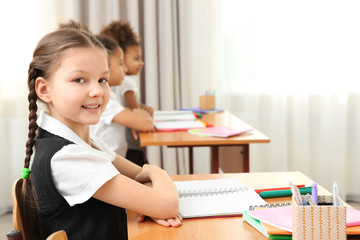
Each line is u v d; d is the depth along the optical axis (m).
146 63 3.28
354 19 3.29
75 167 1.02
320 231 0.82
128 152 2.69
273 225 0.93
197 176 1.41
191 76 3.38
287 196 1.21
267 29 3.30
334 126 3.42
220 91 3.36
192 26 3.32
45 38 1.09
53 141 1.05
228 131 2.11
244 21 3.30
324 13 3.29
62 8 3.18
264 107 3.41
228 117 2.62
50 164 1.02
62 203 1.04
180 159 3.43
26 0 3.11
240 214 1.07
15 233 0.82
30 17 3.13
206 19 3.31
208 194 1.20
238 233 0.97
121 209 1.19
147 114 2.33
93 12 3.18
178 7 3.32
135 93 2.83
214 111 2.82
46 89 1.09
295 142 3.47
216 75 3.37
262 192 1.21
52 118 1.10
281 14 3.29
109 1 3.21
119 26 2.73
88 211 1.08
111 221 1.11
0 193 3.20
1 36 3.10
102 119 2.30
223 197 1.17
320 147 3.47
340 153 3.43
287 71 3.36
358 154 3.46
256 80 3.36
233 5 3.29
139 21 3.34
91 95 1.05
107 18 3.23
